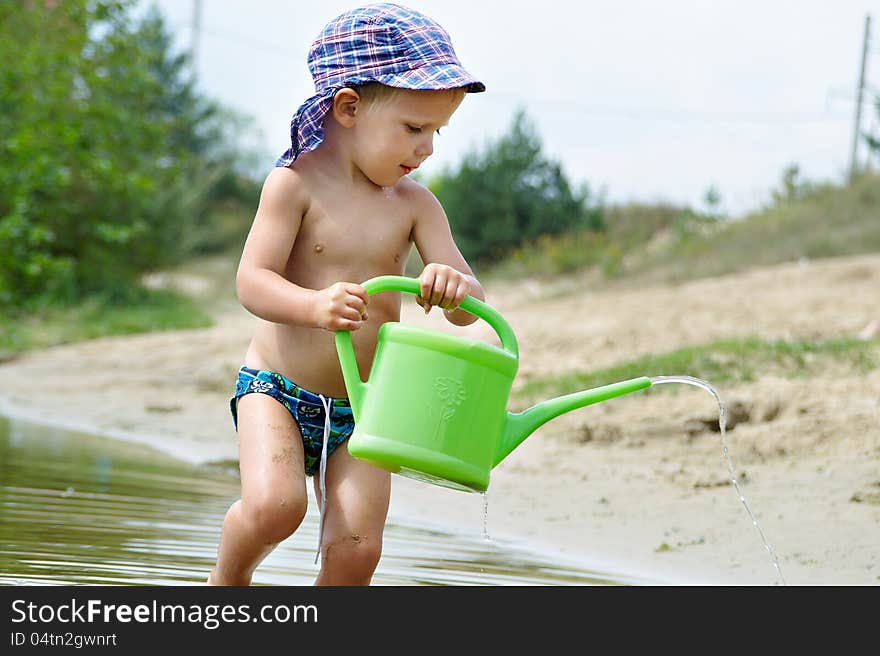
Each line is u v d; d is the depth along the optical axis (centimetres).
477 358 447
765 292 1802
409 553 679
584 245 2997
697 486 858
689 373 1168
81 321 2494
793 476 862
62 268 2639
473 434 447
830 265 1980
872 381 1091
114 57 2891
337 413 490
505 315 1867
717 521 766
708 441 987
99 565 598
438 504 855
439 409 443
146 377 1684
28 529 681
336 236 493
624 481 892
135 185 2873
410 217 512
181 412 1396
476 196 3897
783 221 2670
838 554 679
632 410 1087
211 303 3128
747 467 902
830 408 1002
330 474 492
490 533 751
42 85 2706
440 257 512
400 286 453
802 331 1440
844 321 1488
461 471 443
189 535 688
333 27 493
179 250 3178
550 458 979
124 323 2458
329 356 487
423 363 445
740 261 2350
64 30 2797
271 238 484
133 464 995
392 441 442
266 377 491
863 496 793
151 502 802
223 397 1518
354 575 477
